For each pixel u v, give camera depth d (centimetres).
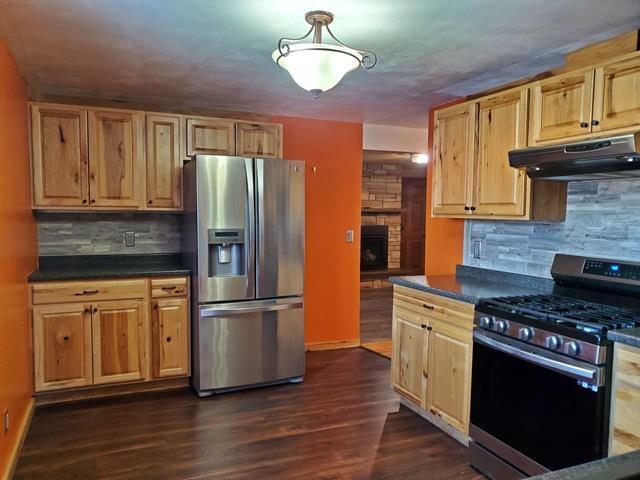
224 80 327
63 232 380
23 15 218
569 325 201
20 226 296
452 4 203
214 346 351
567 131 241
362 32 237
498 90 293
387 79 321
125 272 344
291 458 264
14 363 266
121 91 358
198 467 254
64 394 340
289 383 381
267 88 348
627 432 183
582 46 256
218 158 343
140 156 363
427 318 299
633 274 239
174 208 376
